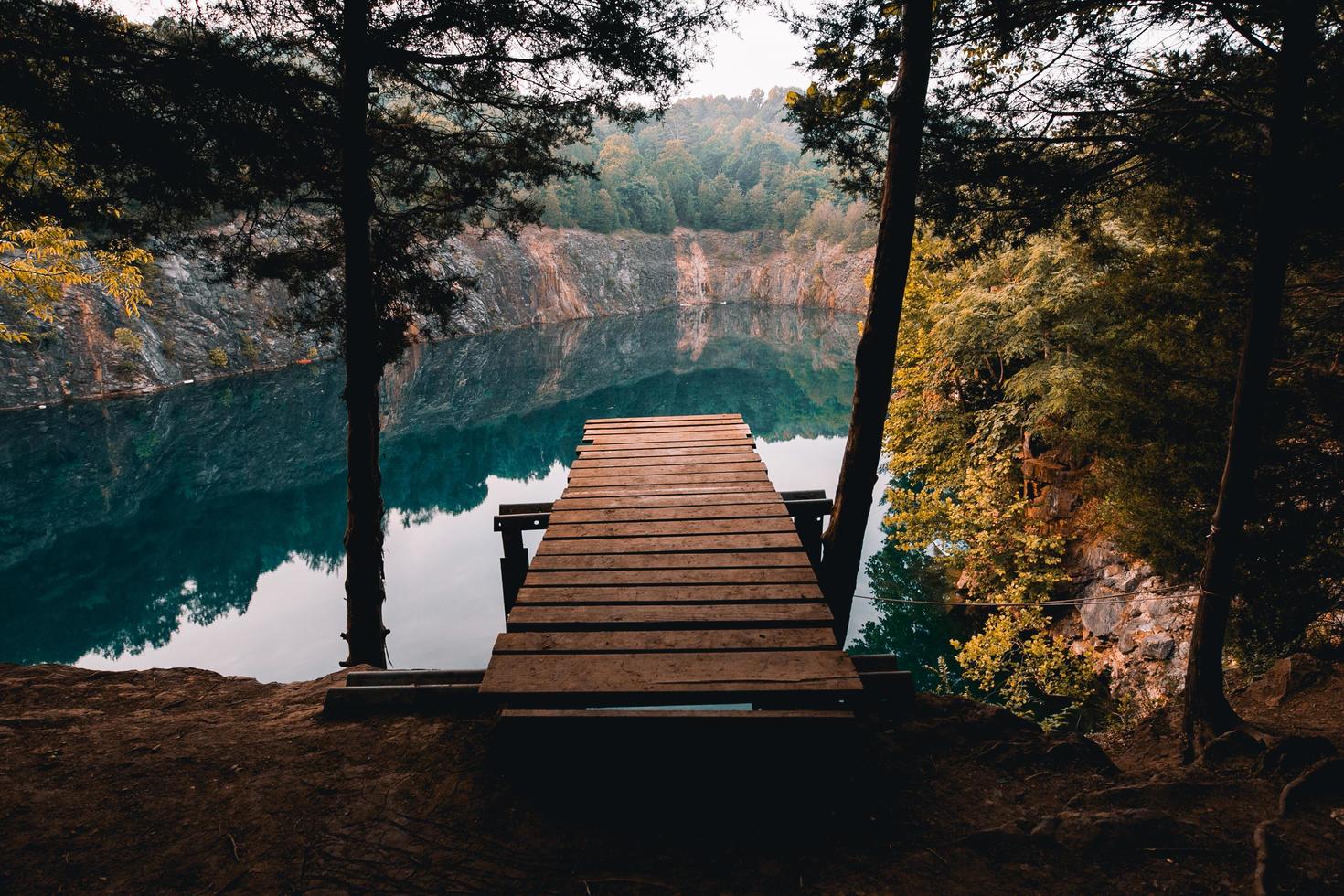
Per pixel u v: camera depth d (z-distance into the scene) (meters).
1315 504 6.68
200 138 5.47
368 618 7.48
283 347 52.47
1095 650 13.06
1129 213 7.07
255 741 3.92
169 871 2.86
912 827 3.22
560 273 97.94
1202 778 3.84
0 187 5.39
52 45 4.66
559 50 6.41
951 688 13.81
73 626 18.75
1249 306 4.62
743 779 3.45
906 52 5.45
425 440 39.62
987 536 15.53
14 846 3.01
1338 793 3.52
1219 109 4.95
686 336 83.38
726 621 4.47
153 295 46.12
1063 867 2.97
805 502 7.02
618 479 7.59
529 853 2.97
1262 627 7.09
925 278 19.48
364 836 3.06
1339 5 4.62
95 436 35.38
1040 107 5.70
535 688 3.72
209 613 19.59
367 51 6.19
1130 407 7.77
